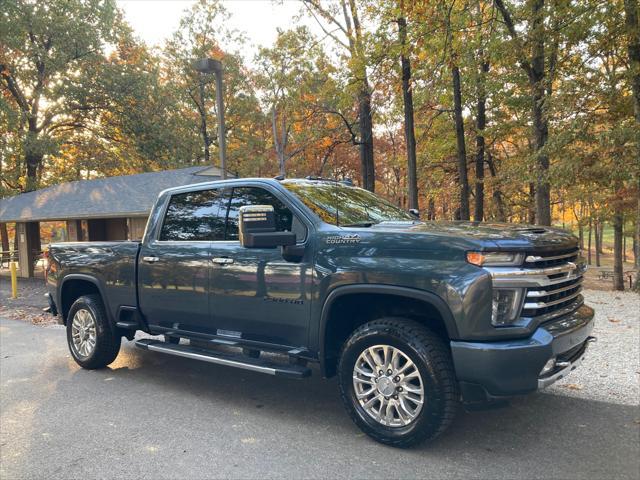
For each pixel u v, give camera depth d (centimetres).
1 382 553
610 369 532
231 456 353
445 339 363
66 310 632
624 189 1342
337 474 322
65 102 3225
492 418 409
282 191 431
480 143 2038
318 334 390
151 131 3328
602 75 1115
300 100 2150
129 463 347
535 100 1273
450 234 341
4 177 3158
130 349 700
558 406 434
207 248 464
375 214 458
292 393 495
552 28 1116
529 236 338
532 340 318
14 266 1411
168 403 470
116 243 555
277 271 411
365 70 1476
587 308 394
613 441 362
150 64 3550
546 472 318
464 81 1703
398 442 351
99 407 462
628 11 1006
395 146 3309
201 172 1875
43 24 2977
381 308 394
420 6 1020
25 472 338
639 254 1198
